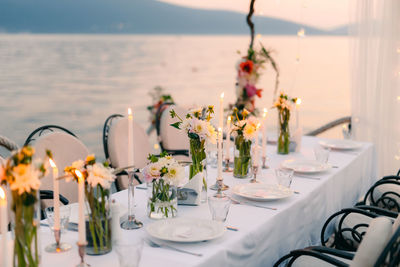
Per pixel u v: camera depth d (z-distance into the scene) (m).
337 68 22.92
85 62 30.11
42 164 1.29
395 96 4.47
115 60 32.66
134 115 14.23
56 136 2.74
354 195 3.36
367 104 4.59
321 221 2.61
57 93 18.72
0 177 1.25
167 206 1.94
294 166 2.99
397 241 1.56
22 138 10.14
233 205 2.16
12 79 21.58
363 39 4.50
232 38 68.06
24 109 15.02
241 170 2.70
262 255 1.93
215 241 1.70
